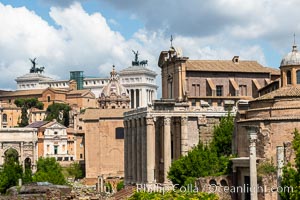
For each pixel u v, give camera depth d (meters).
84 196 92.69
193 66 177.00
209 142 153.00
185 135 160.75
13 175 155.62
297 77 120.75
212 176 111.69
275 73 182.50
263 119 108.62
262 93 167.25
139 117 169.50
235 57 183.25
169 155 160.38
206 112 162.12
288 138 106.75
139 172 170.75
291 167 96.62
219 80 178.25
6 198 80.19
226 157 127.69
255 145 100.94
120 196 131.38
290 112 107.81
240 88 179.75
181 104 162.25
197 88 176.12
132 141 178.00
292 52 122.38
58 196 85.81
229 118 148.50
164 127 162.12
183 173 126.94
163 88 186.62
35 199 82.50
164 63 184.12
